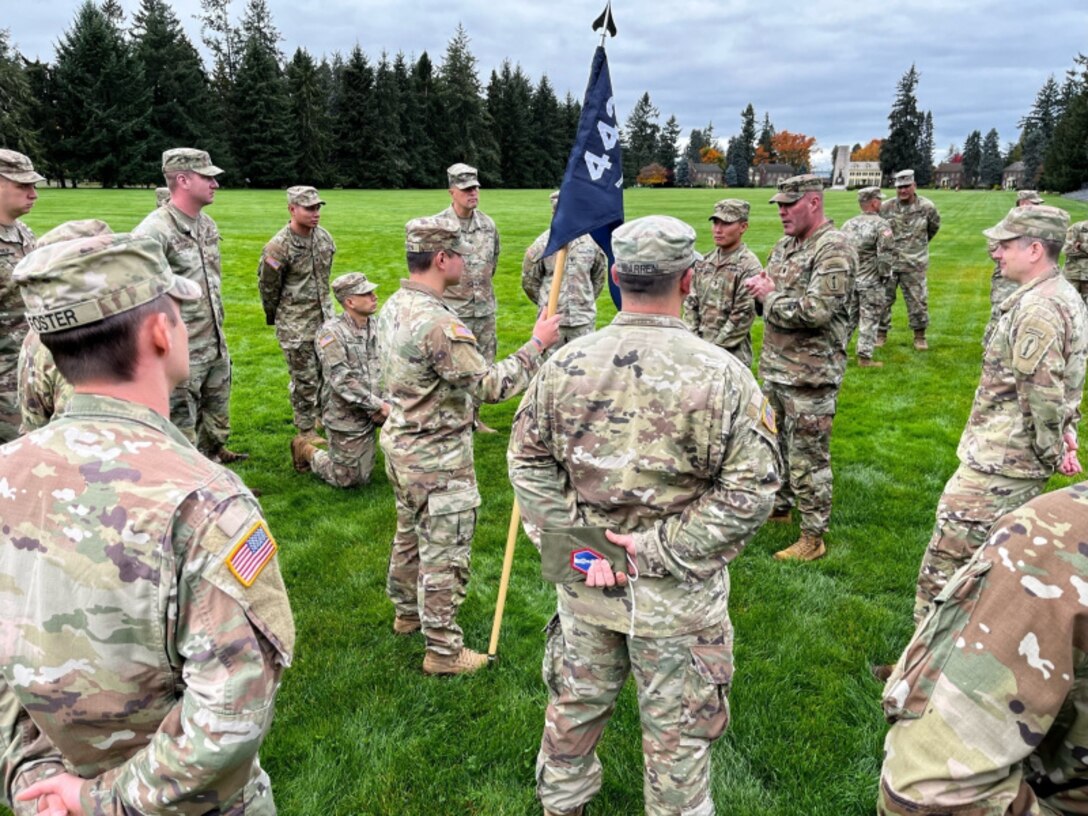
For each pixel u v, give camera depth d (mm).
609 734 3219
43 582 1353
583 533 2180
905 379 9227
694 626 2240
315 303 6965
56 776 1443
